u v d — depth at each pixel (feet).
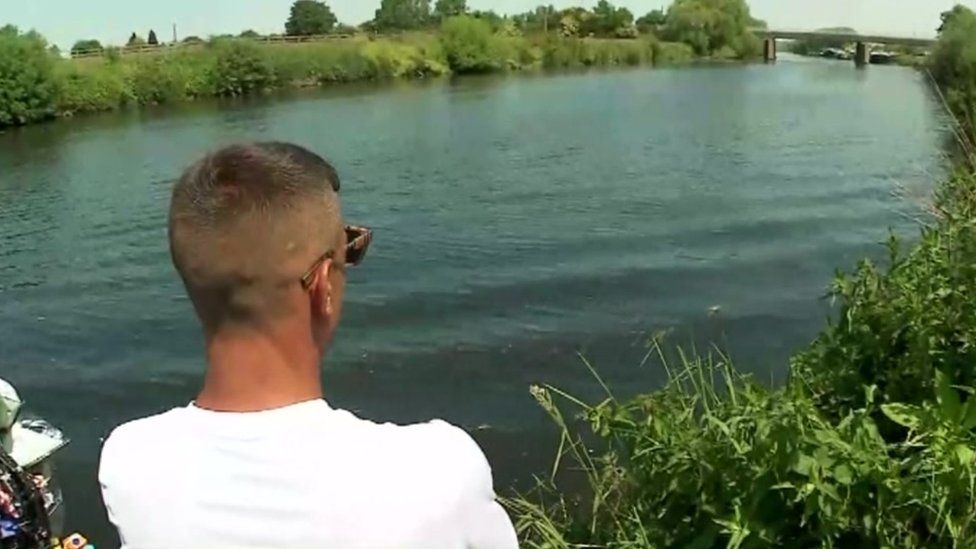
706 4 286.05
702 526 9.34
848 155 99.30
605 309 52.19
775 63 266.36
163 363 48.29
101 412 42.27
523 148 112.98
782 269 58.70
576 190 87.71
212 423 4.68
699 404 11.55
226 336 4.72
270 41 226.58
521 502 12.01
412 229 73.72
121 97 175.63
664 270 59.62
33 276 64.75
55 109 163.12
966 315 10.57
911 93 164.96
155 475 4.64
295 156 4.89
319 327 4.88
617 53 267.80
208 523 4.52
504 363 44.98
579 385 41.70
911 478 8.46
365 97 181.68
